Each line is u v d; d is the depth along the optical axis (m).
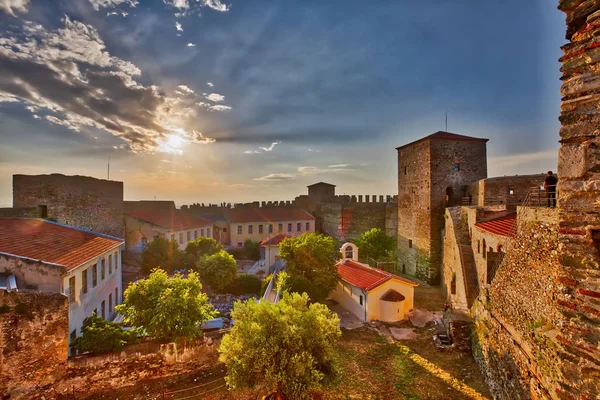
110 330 13.95
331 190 66.25
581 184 4.27
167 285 15.29
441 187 32.25
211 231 50.38
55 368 12.21
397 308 22.33
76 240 19.52
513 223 17.94
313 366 11.49
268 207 62.72
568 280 4.41
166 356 14.01
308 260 23.77
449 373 15.06
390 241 38.06
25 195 28.00
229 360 11.30
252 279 29.12
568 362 4.38
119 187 38.00
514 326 11.66
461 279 21.34
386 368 15.63
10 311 11.49
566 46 4.45
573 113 4.35
